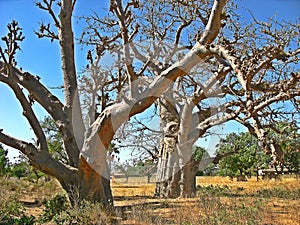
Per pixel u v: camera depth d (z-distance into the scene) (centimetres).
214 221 889
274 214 1048
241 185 2662
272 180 3186
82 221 889
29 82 1224
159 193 1623
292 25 1135
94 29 1567
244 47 1110
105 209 1005
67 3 1302
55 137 2328
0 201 1079
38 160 1102
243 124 1343
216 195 1509
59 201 1084
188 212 1026
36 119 1138
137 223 932
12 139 1120
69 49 1278
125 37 1091
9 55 1102
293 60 1074
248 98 578
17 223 949
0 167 3066
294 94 656
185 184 1578
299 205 1234
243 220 923
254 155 3212
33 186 2047
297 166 2538
